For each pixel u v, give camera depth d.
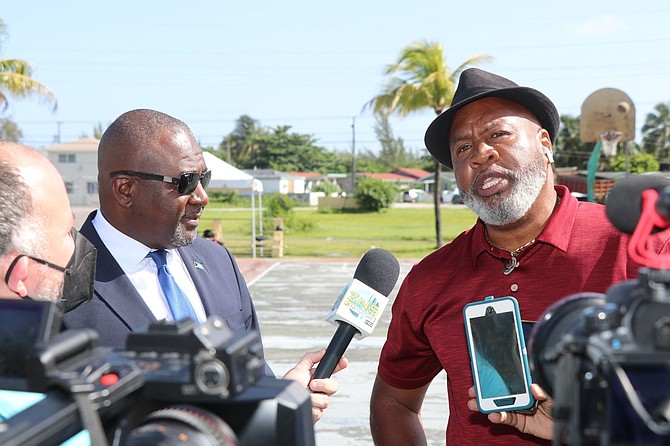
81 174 62.66
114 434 1.08
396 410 2.72
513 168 2.31
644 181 1.17
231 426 1.10
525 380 2.10
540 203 2.36
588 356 0.99
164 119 2.69
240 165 117.75
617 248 2.28
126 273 2.61
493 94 2.35
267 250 26.05
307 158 119.19
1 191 1.52
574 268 2.29
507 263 2.38
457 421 2.43
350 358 8.46
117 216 2.63
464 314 2.22
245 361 1.12
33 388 1.05
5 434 0.94
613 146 18.00
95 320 2.48
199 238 2.96
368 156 146.88
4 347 1.10
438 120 2.48
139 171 2.58
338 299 2.35
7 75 20.64
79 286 1.90
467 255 2.47
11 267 1.52
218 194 72.06
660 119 89.00
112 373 1.08
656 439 0.88
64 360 1.07
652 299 0.96
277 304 13.27
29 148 1.65
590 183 18.38
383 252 2.44
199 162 2.67
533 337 1.21
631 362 0.93
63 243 1.63
